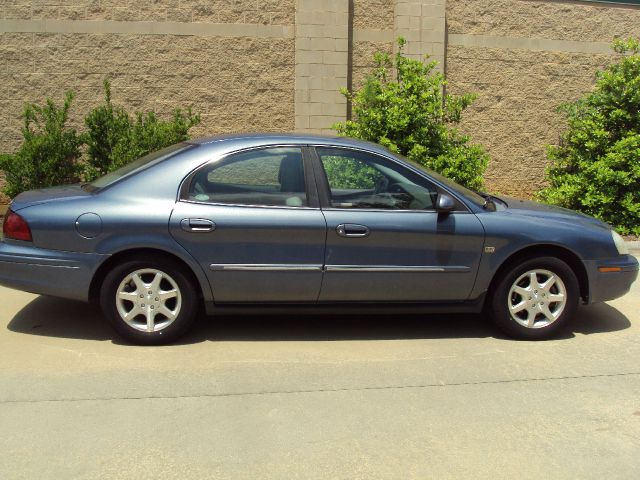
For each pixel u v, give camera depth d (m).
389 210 5.34
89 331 5.61
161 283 5.25
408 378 4.79
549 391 4.61
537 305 5.57
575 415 4.25
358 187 5.39
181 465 3.57
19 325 5.72
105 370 4.82
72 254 5.08
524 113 11.51
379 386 4.64
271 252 5.20
